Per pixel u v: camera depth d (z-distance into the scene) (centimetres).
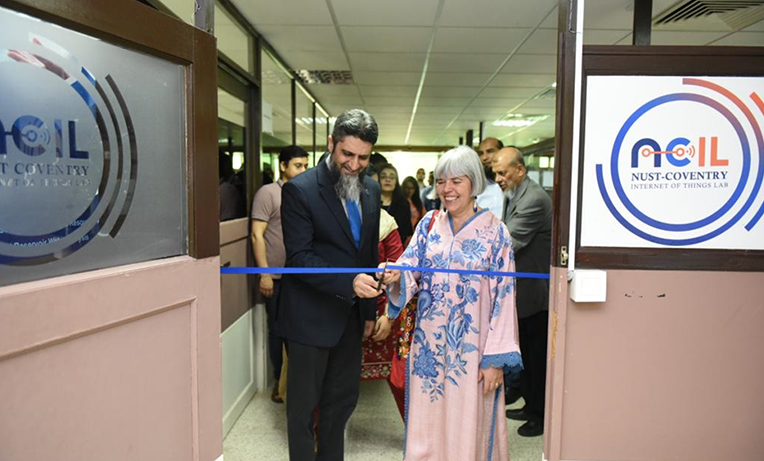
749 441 139
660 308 135
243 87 270
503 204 251
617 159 132
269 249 250
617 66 129
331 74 415
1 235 82
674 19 256
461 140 977
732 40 293
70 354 91
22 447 85
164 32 106
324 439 166
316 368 152
